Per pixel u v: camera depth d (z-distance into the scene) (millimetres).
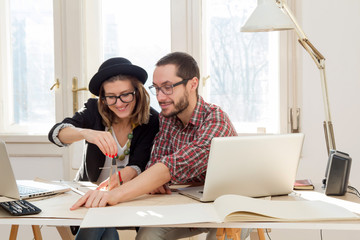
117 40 3412
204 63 3348
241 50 3330
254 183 1790
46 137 3371
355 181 3229
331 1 3182
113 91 2150
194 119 2053
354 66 3195
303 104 3230
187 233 2078
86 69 3400
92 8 3391
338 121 3225
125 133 2311
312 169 3250
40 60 3465
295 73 3221
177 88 1985
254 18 2398
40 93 3480
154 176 1836
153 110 2381
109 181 1973
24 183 2086
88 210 1624
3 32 3455
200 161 1894
